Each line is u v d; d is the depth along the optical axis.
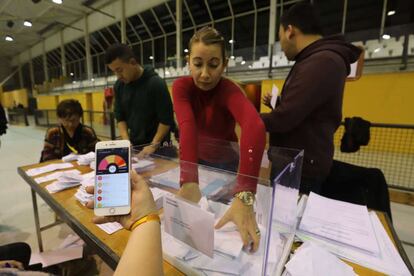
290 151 0.66
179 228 0.53
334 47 0.95
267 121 0.94
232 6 7.16
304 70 0.92
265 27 6.75
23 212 2.18
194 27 8.12
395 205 2.23
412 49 4.09
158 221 0.45
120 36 10.47
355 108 4.62
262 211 0.48
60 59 14.95
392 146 2.85
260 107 5.48
